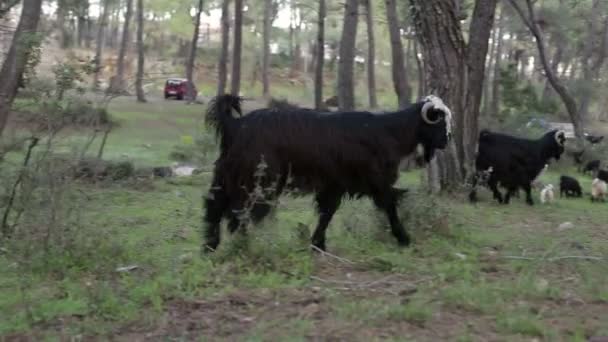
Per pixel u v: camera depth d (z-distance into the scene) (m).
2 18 12.91
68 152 9.87
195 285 6.73
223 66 41.25
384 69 69.06
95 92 9.88
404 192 9.03
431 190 13.30
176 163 21.19
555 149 14.64
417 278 7.30
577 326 5.57
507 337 5.35
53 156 8.24
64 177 8.30
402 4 32.81
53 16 26.64
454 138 14.50
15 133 9.91
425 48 14.71
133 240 9.29
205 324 5.71
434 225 9.79
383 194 8.67
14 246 7.88
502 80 35.66
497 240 10.12
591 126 44.25
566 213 13.59
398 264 7.83
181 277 6.95
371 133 8.42
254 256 7.63
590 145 26.61
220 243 8.27
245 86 66.25
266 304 6.22
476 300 6.17
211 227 8.20
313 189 8.29
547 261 8.20
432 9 14.46
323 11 32.62
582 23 40.06
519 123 27.11
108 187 13.91
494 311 5.93
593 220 12.73
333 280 7.14
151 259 8.09
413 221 9.57
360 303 6.06
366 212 9.83
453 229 10.05
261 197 7.77
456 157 14.60
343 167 8.30
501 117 29.92
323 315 5.88
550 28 34.97
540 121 28.53
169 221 11.09
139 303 6.20
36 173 8.07
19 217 8.52
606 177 16.89
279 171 8.00
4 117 10.22
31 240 7.77
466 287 6.58
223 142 8.15
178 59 67.94
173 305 6.18
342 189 8.55
